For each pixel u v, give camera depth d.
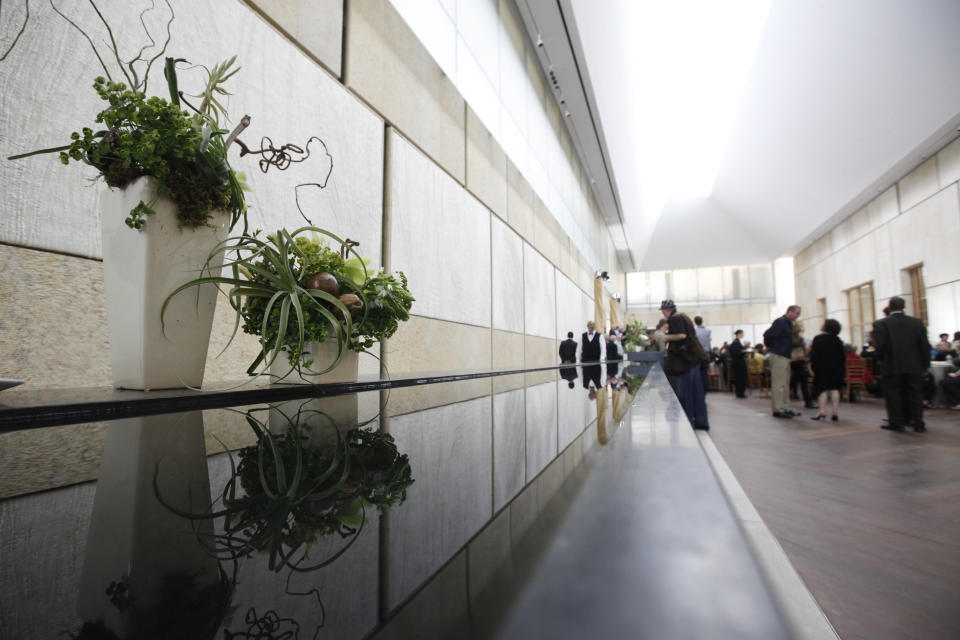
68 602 0.15
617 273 22.69
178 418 0.72
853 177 12.69
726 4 10.30
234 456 0.45
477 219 5.19
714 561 0.16
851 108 10.62
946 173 10.34
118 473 0.38
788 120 12.26
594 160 12.28
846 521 2.56
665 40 10.26
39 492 0.32
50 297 1.64
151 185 1.12
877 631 1.51
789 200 16.22
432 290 4.10
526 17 7.19
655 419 0.67
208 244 1.23
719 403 9.80
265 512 0.27
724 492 0.28
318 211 2.81
